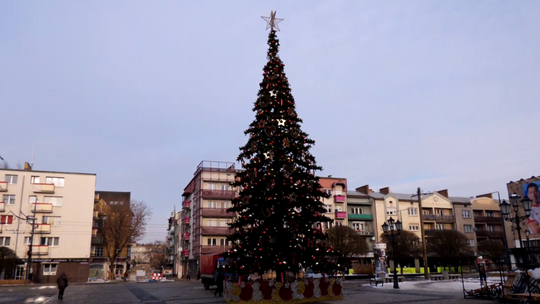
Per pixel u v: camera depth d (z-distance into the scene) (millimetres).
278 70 21516
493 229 73625
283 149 20250
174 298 22797
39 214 53688
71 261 53562
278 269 18266
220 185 61812
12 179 53469
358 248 49562
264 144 20297
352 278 46125
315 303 18219
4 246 49188
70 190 55656
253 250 18281
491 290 18375
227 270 18391
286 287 18453
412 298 19328
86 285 41625
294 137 20203
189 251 67562
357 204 67312
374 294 21953
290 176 19359
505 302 16594
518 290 16688
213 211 59750
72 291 30375
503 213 21875
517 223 19938
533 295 14961
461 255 56812
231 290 18141
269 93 20969
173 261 91062
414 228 67875
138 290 30625
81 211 55500
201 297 23297
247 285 18234
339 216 63875
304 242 19172
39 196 54062
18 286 39969
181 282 47906
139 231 66312
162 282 48688
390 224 27453
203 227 58625
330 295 19375
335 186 65875
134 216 66062
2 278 49156
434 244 57281
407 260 60625
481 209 73688
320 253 19125
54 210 54406
